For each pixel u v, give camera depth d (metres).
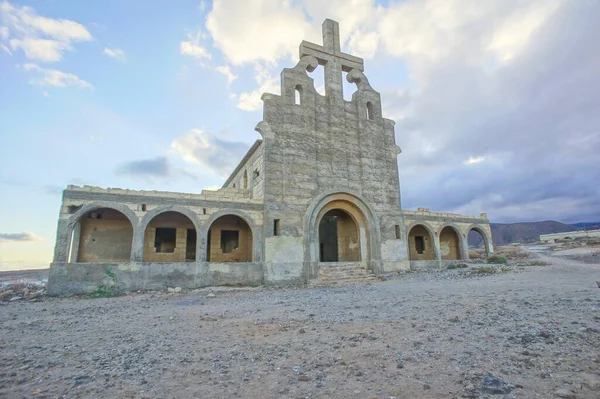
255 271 21.69
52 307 13.92
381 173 27.91
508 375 5.08
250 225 22.31
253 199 22.78
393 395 4.64
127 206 19.41
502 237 139.88
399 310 10.48
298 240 23.23
